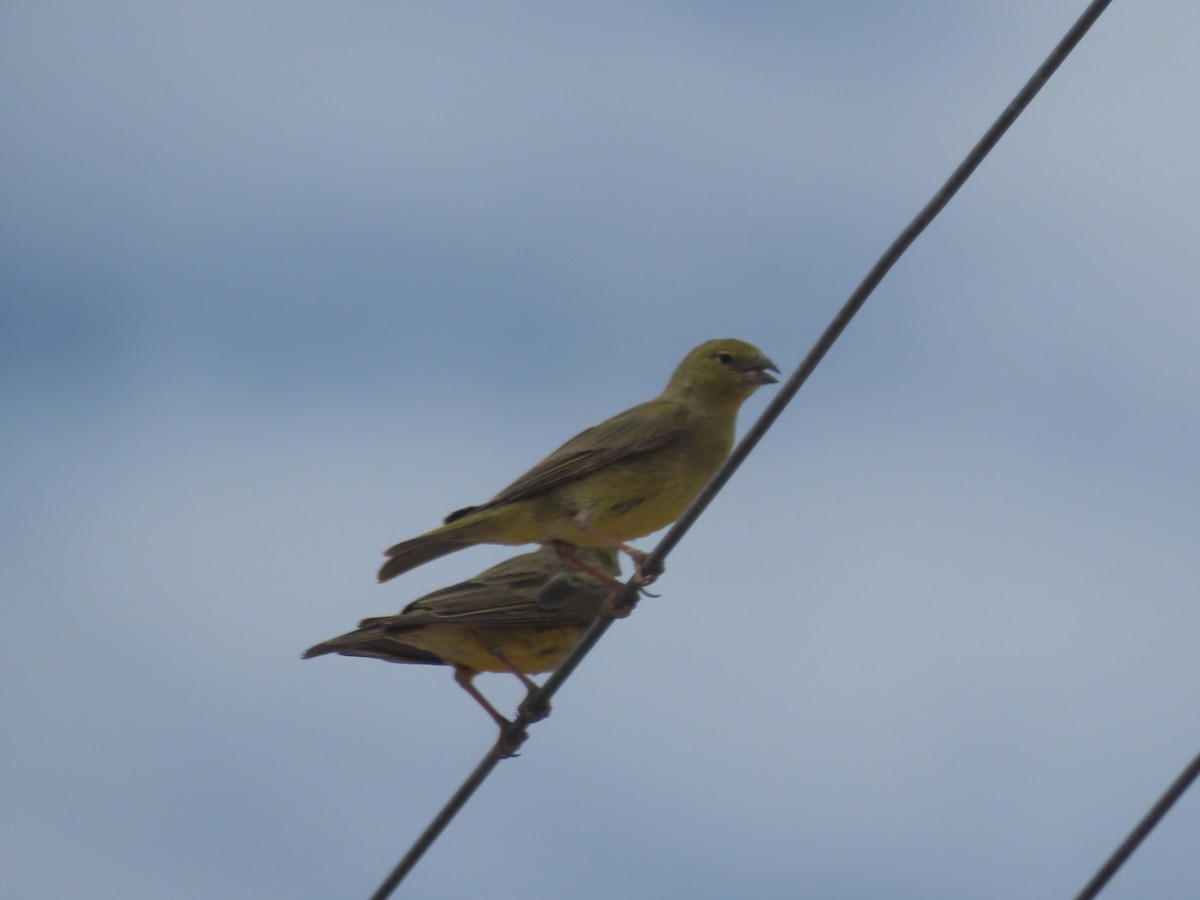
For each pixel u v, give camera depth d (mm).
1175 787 7859
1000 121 8859
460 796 10438
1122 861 7984
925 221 9117
